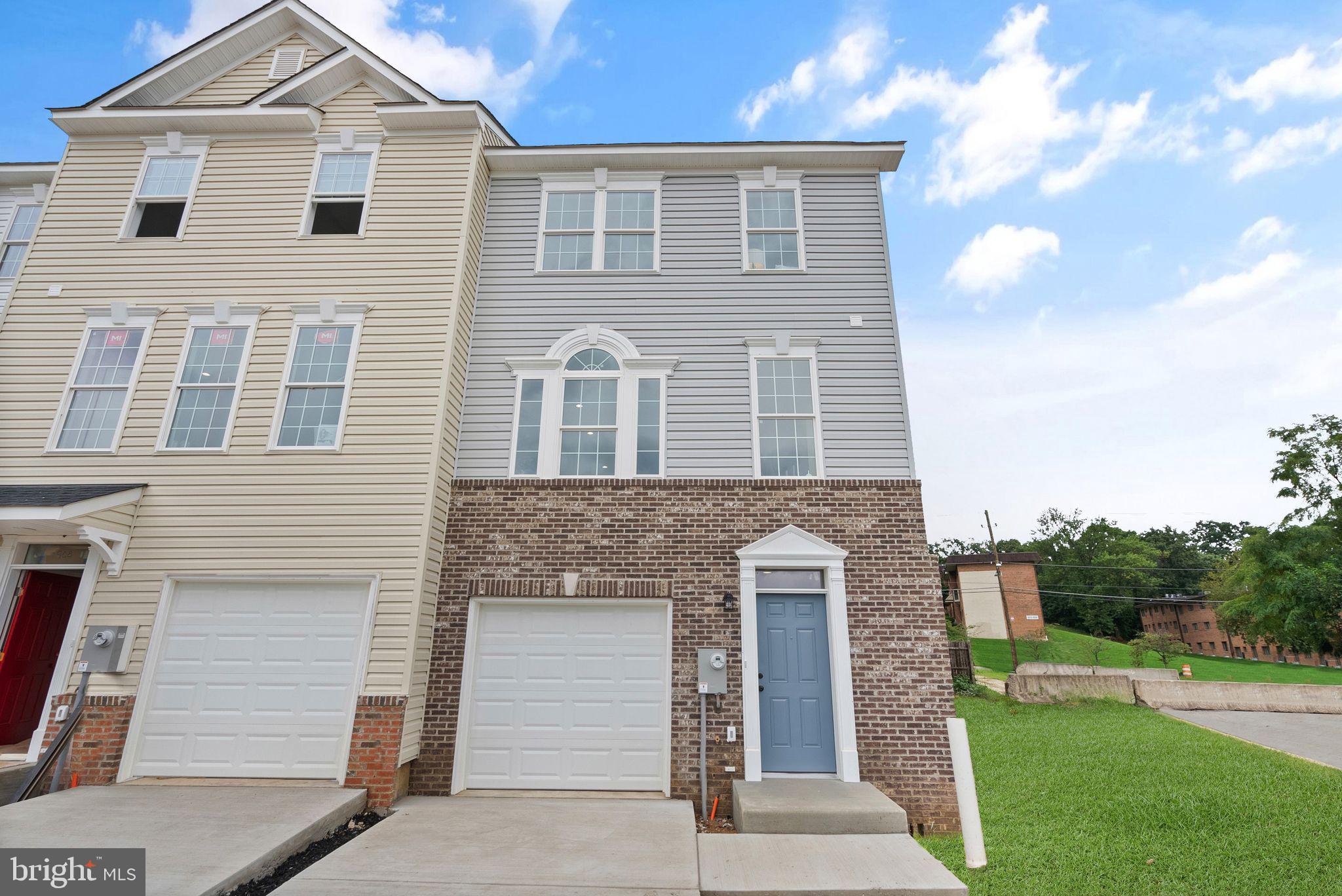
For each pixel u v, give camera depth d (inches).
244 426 325.7
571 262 383.9
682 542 322.0
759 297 370.0
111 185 377.7
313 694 289.1
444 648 308.8
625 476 337.7
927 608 308.7
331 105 390.9
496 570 320.2
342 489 313.1
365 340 339.0
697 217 387.9
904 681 299.1
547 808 264.2
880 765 288.4
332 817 238.2
